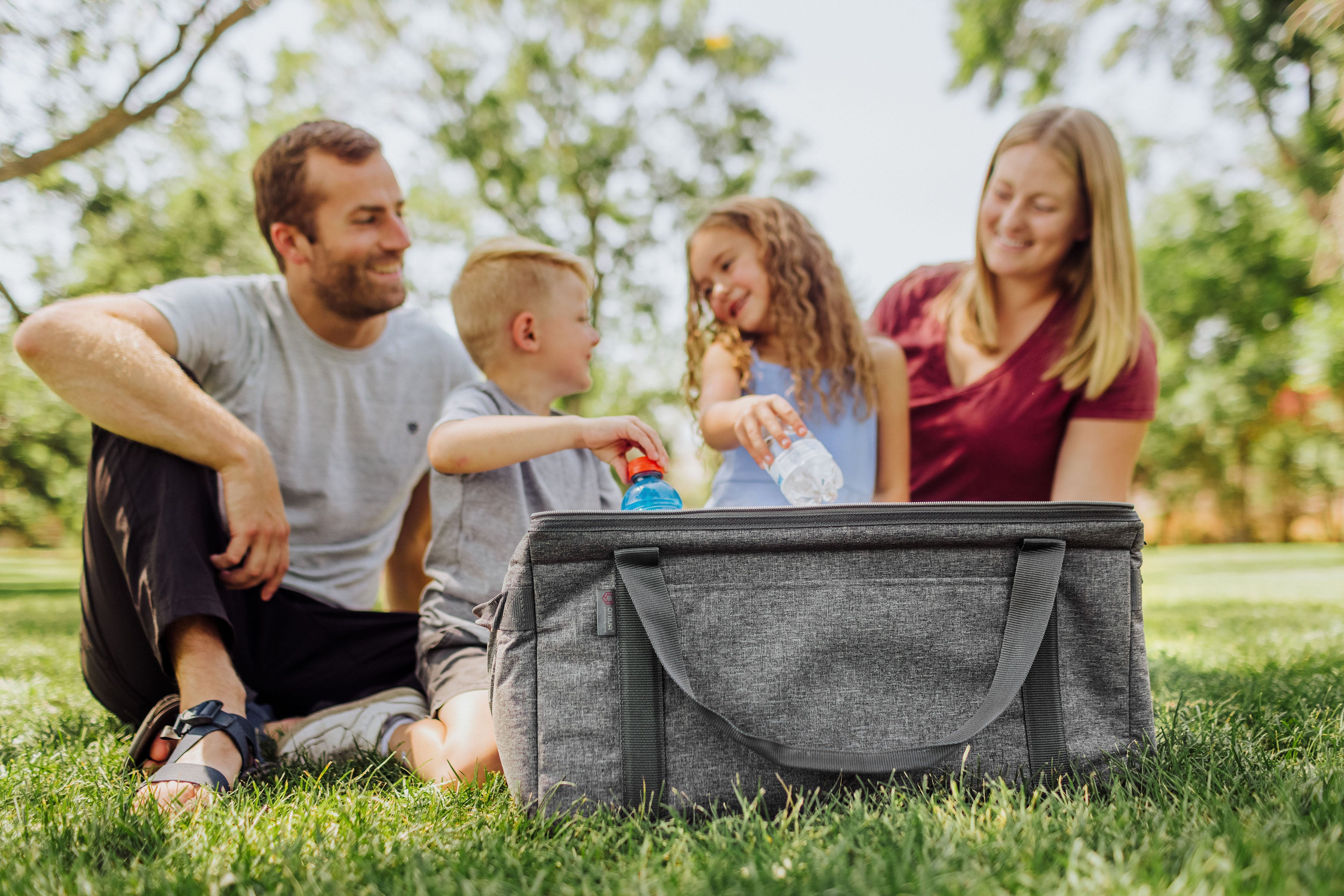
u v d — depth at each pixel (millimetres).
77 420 9414
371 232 1836
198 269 9570
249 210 9844
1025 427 2320
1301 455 14062
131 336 1572
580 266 1993
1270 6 10547
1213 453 14797
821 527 1158
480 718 1406
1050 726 1161
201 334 1796
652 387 15070
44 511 10758
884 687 1150
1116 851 871
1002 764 1152
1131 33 11617
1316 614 3734
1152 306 13953
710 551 1155
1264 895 757
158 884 886
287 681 1736
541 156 14336
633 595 1121
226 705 1383
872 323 2754
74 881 896
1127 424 2270
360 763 1483
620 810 1104
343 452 1949
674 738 1125
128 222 9148
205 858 966
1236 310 13508
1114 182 2178
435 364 2076
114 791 1245
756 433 1719
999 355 2389
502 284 1892
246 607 1687
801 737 1128
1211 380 13758
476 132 13516
